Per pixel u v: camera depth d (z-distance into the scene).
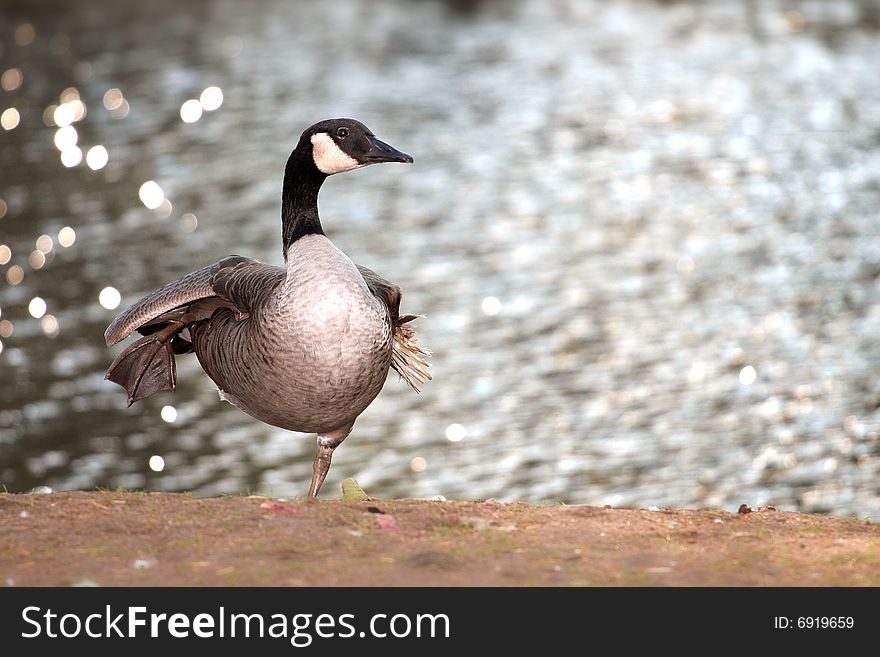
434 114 45.16
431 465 19.83
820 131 41.56
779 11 66.94
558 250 30.45
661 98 47.09
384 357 7.43
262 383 7.42
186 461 20.39
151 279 28.48
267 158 39.06
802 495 18.34
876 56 53.72
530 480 19.09
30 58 55.66
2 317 26.81
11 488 19.23
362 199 34.91
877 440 20.30
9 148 41.03
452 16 70.00
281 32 63.81
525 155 39.44
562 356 24.23
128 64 54.31
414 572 6.27
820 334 25.08
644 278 28.53
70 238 31.81
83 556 6.43
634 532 7.11
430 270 28.97
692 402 22.12
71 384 23.78
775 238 31.23
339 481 19.34
